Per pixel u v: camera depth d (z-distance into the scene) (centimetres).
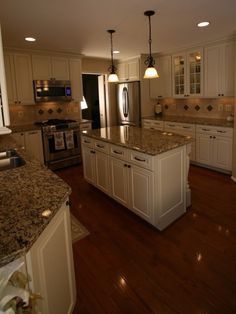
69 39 380
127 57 556
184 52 470
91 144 344
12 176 165
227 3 253
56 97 489
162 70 528
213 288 179
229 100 444
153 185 237
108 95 617
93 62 570
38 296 87
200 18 298
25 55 445
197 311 161
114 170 297
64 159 488
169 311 163
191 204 307
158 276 194
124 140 284
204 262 207
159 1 243
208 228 256
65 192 136
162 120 508
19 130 429
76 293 177
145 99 561
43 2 237
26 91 455
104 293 180
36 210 115
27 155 228
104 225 272
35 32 338
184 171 273
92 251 229
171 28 336
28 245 90
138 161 250
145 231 257
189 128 456
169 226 263
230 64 398
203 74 443
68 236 143
